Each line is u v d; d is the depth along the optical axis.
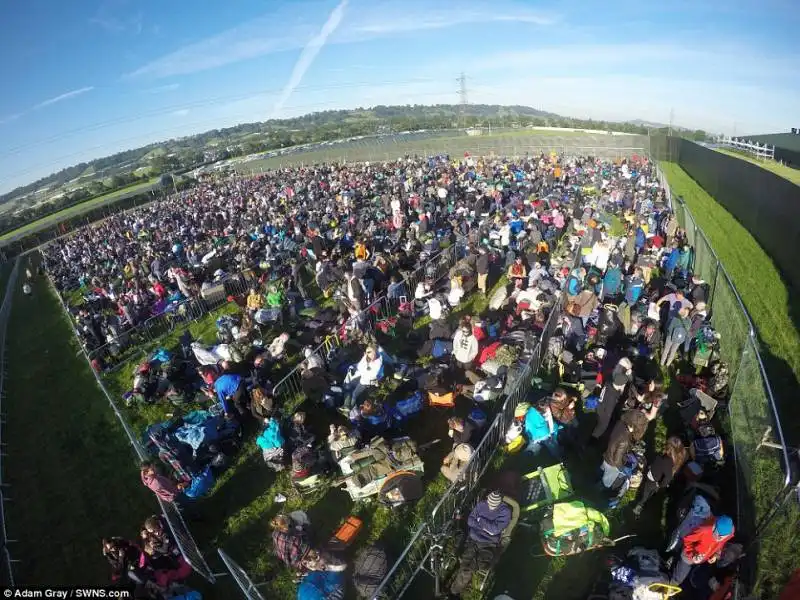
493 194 29.47
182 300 19.80
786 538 5.65
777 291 15.23
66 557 8.80
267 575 7.86
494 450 9.19
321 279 19.09
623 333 12.58
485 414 10.28
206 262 24.11
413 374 11.87
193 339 17.12
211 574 7.83
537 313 12.68
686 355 11.80
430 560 7.25
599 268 16.83
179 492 9.28
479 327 12.43
